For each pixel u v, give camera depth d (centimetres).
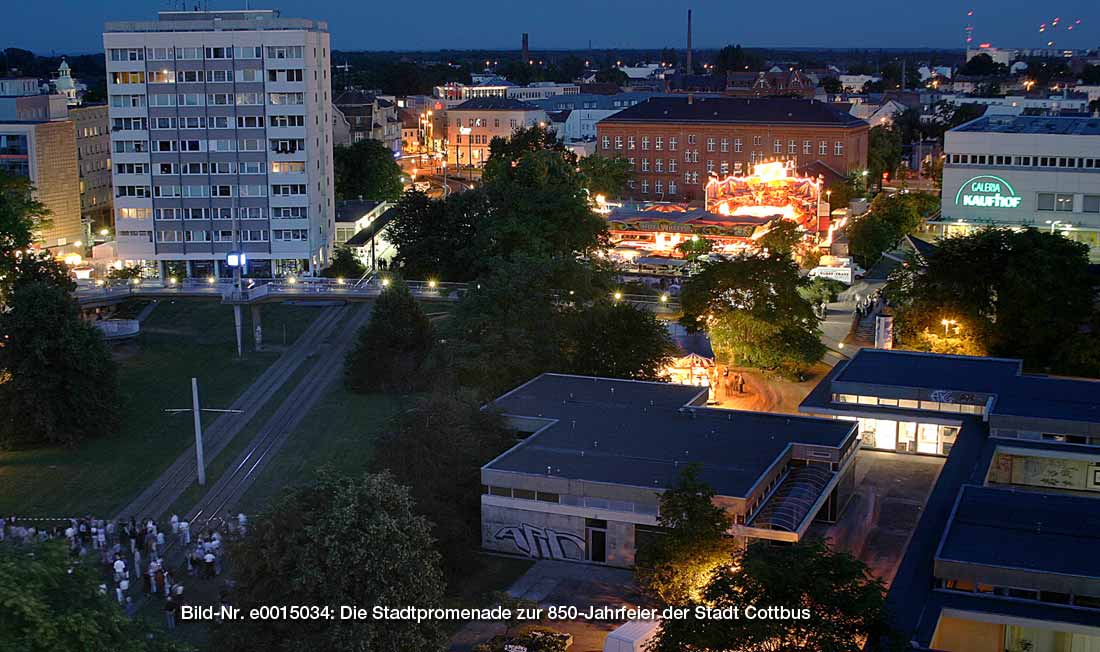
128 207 17975
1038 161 18400
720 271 12850
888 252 18488
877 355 11612
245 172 17800
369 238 19312
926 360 11419
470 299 12006
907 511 9281
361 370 12444
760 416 9806
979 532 6912
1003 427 9531
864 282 16425
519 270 12056
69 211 19838
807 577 5775
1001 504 7362
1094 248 18212
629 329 11656
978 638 6462
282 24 17475
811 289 14862
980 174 18788
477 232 16638
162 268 18138
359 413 11762
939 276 12875
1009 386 10519
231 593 6575
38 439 10988
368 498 6309
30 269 13588
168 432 11325
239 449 10856
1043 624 6094
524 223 16400
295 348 14175
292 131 17662
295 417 11700
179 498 9731
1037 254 12475
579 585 7912
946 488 8188
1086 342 11925
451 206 17062
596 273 13138
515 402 10275
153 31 17512
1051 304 12425
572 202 16825
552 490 8300
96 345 11162
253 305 14212
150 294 15050
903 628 5994
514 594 7756
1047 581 6238
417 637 6122
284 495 6406
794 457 8944
